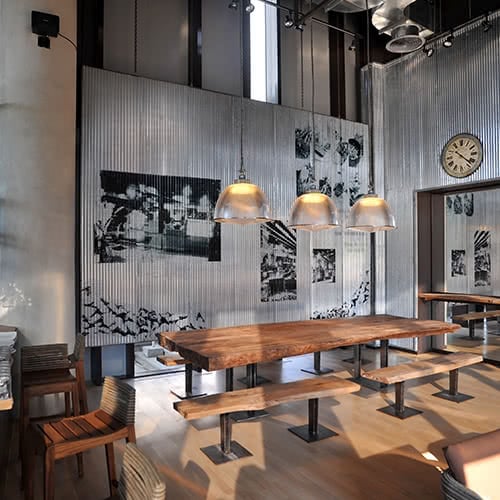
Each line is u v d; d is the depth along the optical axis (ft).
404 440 12.37
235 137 20.92
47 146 13.93
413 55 23.56
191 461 11.12
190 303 19.56
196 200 19.77
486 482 5.73
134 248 18.31
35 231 13.71
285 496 9.48
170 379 18.69
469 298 21.30
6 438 11.21
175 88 19.34
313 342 13.21
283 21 23.49
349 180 24.59
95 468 10.77
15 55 13.55
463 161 21.06
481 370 19.94
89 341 17.38
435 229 24.38
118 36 19.07
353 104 26.00
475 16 21.08
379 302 25.04
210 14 21.47
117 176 17.97
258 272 21.47
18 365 13.44
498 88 19.69
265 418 14.12
